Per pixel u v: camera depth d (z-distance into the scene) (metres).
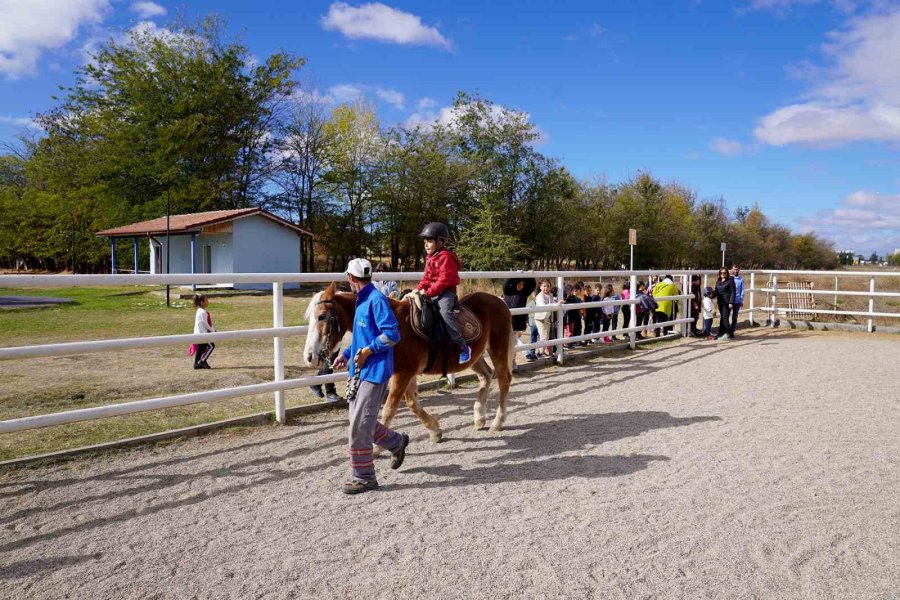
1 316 16.34
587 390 8.25
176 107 36.69
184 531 3.88
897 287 31.41
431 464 5.22
